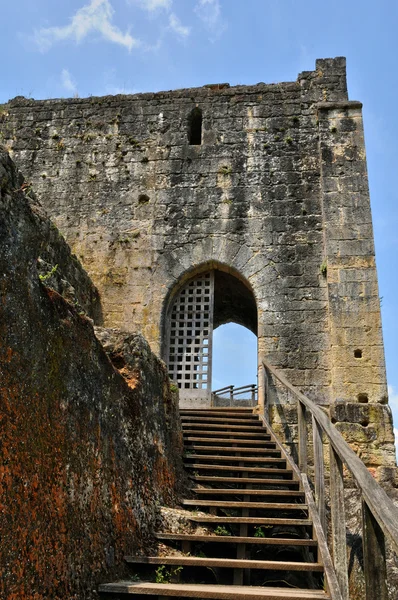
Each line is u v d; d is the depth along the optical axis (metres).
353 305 12.44
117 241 14.00
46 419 4.34
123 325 13.33
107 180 14.55
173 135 14.73
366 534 4.34
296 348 12.54
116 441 5.87
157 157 14.58
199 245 13.66
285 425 12.00
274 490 7.99
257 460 9.18
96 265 13.88
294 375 12.34
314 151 14.05
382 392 11.80
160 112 15.00
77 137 15.05
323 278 12.97
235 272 13.44
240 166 14.16
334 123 14.02
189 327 13.61
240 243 13.52
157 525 6.48
